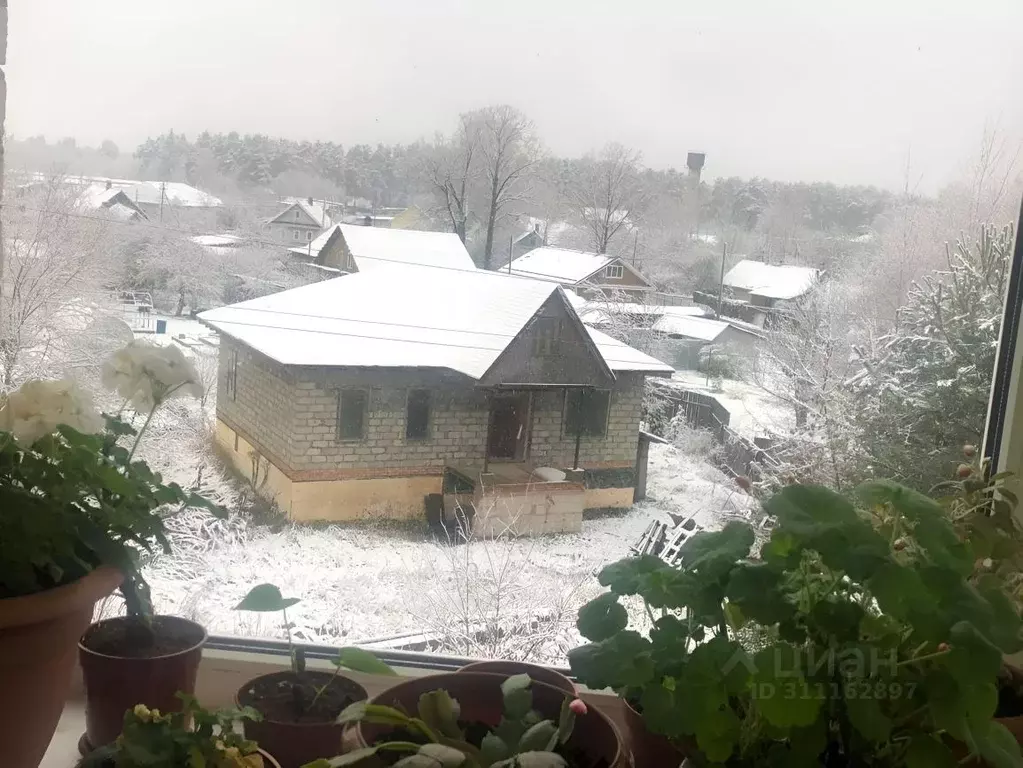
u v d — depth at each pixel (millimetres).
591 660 974
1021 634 960
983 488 1241
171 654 1129
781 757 872
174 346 1209
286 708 1127
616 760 996
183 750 917
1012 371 1343
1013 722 1042
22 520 966
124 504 1103
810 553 947
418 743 1024
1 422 1056
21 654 980
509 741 1019
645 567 1041
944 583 836
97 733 1133
